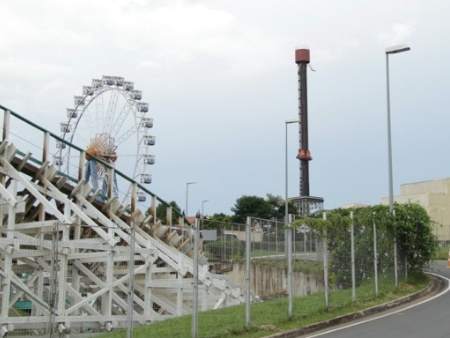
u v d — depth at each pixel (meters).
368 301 20.89
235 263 32.81
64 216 24.09
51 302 14.80
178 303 26.02
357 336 14.70
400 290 24.22
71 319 22.09
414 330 15.38
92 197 29.41
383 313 19.28
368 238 24.45
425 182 95.50
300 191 104.94
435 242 30.39
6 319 20.30
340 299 20.66
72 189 28.62
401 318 17.88
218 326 15.59
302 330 15.74
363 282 24.36
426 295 24.36
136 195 31.75
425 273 33.91
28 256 22.50
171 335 14.50
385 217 26.42
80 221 26.06
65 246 22.97
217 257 34.19
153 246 27.55
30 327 21.50
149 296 26.09
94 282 27.17
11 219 22.78
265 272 29.53
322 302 19.72
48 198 27.75
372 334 14.93
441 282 29.52
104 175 32.62
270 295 28.75
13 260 25.67
